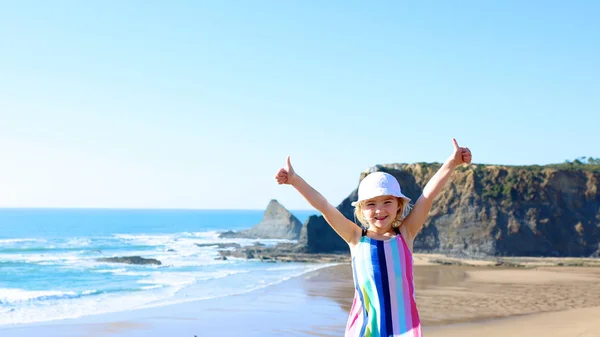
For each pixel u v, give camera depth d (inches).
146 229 4628.4
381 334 121.9
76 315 740.0
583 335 594.2
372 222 129.4
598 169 2341.3
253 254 2097.7
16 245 2468.0
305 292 989.2
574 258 2064.5
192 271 1457.9
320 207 130.9
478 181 2297.0
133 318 715.4
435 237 2249.0
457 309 816.3
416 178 2406.5
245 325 667.4
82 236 3363.7
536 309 822.5
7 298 906.1
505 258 2010.3
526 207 2218.3
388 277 123.9
